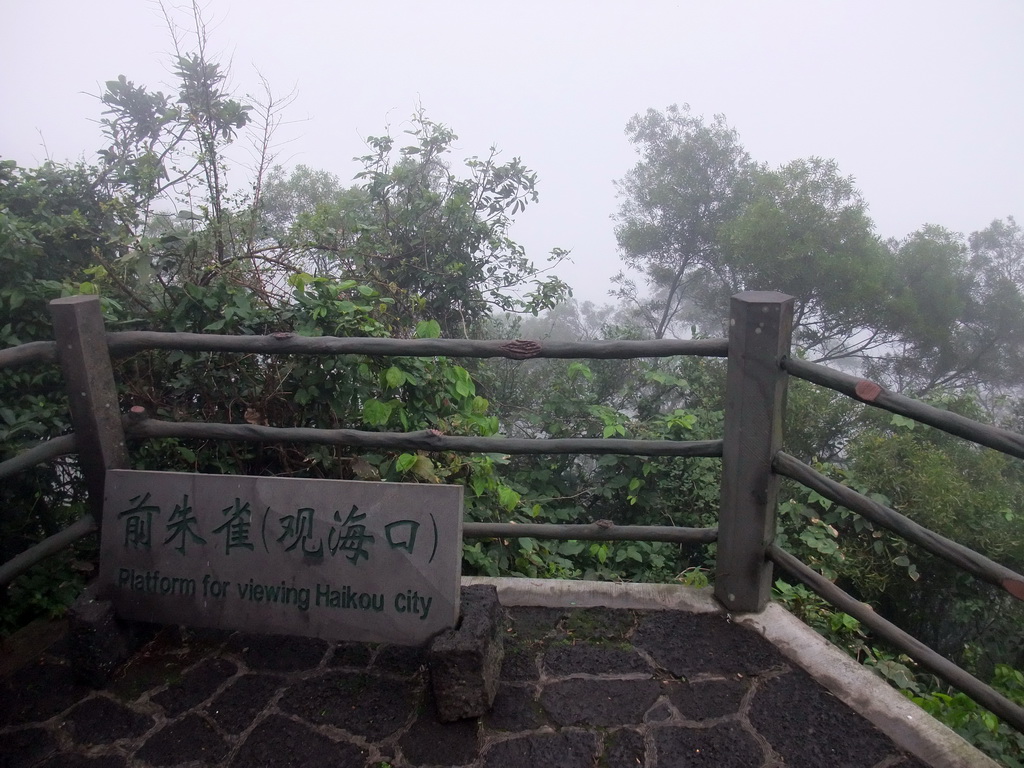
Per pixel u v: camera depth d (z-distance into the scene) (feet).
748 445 7.41
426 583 6.81
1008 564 14.97
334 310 10.59
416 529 6.86
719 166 51.39
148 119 13.26
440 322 20.01
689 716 6.48
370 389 10.91
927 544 6.07
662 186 51.42
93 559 9.77
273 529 7.14
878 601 14.67
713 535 8.03
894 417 17.15
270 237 14.88
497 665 6.79
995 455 17.81
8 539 9.32
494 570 10.44
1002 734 7.49
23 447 8.98
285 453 10.82
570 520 13.83
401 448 7.94
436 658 6.27
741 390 7.31
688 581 9.18
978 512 15.35
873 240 43.83
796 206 42.80
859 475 15.64
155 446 10.22
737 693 6.77
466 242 19.56
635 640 7.56
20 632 8.20
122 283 10.53
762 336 7.09
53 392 10.03
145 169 12.01
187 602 7.29
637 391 19.52
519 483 14.82
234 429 8.02
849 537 14.28
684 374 19.47
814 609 10.28
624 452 7.81
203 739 6.33
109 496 7.47
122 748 6.26
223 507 7.24
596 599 8.23
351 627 6.98
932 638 15.75
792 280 42.80
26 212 11.42
